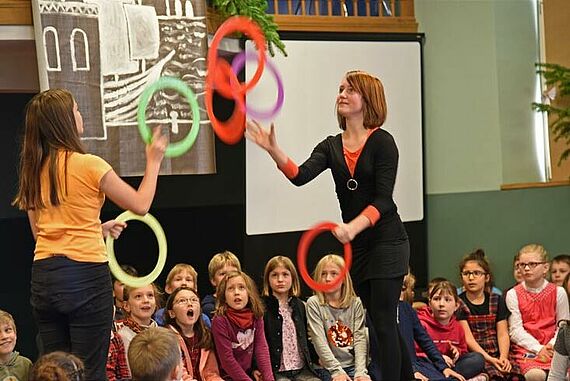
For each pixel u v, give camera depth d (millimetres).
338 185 3965
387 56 7402
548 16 7695
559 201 7527
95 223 3465
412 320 5754
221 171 7164
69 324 3465
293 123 7047
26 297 6785
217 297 5367
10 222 6738
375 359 5387
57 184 3404
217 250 7195
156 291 5574
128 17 5816
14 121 6719
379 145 3852
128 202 3428
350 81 3887
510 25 7660
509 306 6266
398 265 3871
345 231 3682
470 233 7766
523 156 7715
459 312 6211
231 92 5148
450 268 7754
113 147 5766
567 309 6191
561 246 7508
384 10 7609
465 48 7707
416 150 7531
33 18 5516
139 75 5855
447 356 5926
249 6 6348
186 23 6020
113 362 4891
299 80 7070
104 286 3467
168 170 5973
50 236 3428
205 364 5234
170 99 5961
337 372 5410
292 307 5652
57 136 3451
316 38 7133
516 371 5973
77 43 5625
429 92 7738
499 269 7609
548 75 7195
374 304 3895
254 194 6941
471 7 7664
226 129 5512
